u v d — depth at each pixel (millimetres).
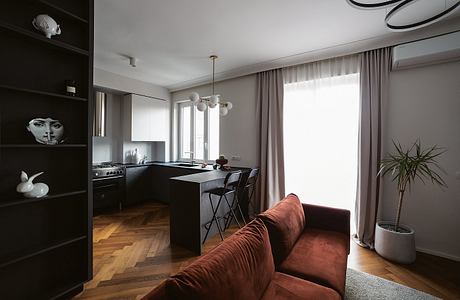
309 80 3256
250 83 3889
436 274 2109
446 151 2398
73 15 1706
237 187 2982
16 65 1542
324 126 3125
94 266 2213
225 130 4207
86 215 1831
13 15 1501
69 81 1734
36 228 1647
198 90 4699
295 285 1341
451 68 2371
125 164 4484
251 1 2004
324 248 1813
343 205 2990
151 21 2344
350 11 2133
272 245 1639
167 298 850
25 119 1591
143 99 4562
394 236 2314
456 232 2363
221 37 2693
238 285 1044
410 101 2568
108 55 3262
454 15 2145
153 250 2561
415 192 2553
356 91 2904
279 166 3439
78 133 1866
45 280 1714
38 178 1660
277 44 2857
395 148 2635
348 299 1771
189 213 2574
